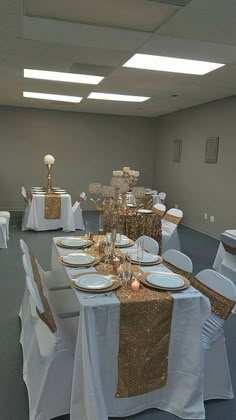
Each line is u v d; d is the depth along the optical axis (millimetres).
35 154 8148
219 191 6051
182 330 1869
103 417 1684
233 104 5617
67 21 2682
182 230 6754
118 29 2832
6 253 4738
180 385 1899
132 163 8805
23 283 3688
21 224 6645
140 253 2486
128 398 1834
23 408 1913
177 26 2734
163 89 5250
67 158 8367
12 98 6578
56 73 4465
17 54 3615
